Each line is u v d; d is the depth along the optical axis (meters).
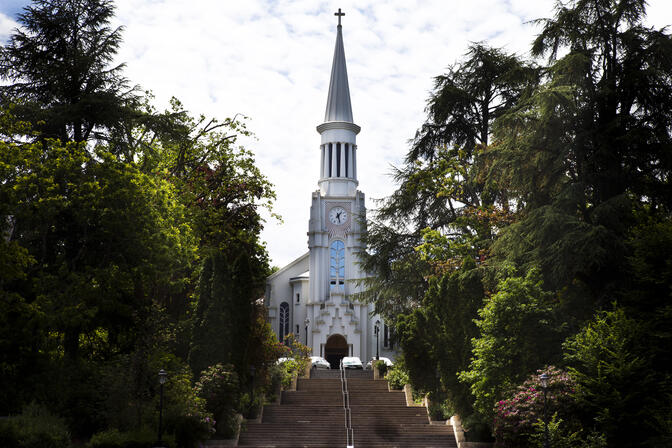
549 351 29.03
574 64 30.58
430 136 43.34
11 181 29.36
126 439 25.31
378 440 32.91
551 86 30.84
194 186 42.00
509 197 34.53
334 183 79.62
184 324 34.91
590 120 31.17
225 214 45.47
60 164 30.20
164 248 32.59
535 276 29.88
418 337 38.09
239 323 35.03
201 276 34.34
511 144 32.25
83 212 30.61
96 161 32.75
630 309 26.98
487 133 42.44
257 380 38.00
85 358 35.78
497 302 29.39
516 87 40.38
